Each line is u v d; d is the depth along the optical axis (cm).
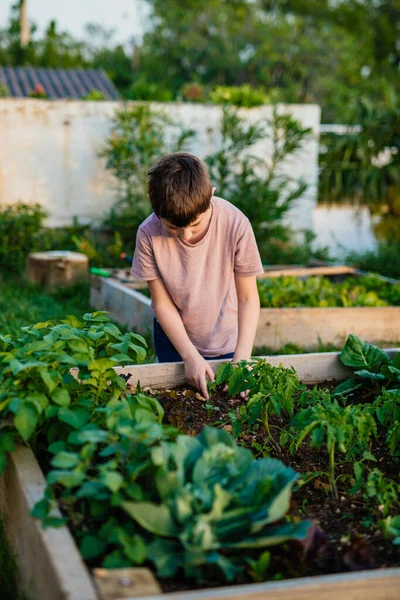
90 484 179
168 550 169
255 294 301
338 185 1039
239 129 805
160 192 246
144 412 203
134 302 497
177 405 277
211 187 255
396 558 192
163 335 334
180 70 2838
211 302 302
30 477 201
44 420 221
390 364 325
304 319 470
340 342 481
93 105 833
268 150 895
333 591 157
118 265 736
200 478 179
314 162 920
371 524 210
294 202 913
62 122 825
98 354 261
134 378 295
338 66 2483
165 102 849
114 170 847
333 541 198
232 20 2795
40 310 547
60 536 170
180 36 2830
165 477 174
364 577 160
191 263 290
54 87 1563
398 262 800
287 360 318
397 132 1055
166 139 853
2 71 1625
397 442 256
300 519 197
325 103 2122
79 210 846
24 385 225
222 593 150
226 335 318
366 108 1065
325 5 2684
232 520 175
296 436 251
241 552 181
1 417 229
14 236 740
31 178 824
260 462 198
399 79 1780
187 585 170
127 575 156
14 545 208
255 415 240
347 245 984
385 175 1037
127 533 178
